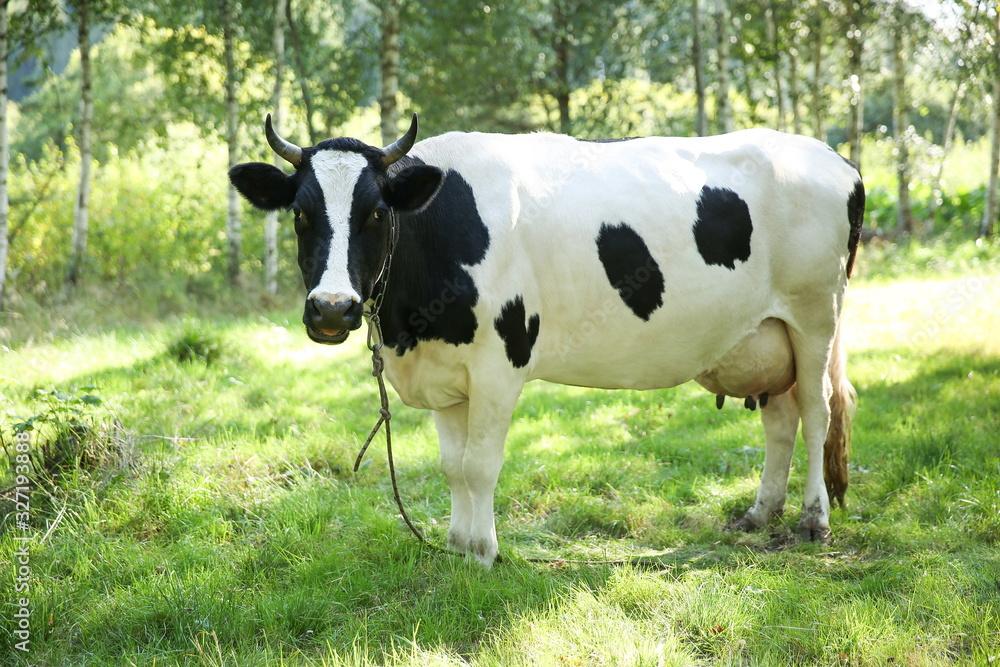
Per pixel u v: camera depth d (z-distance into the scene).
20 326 9.88
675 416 7.07
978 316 10.20
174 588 3.72
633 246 4.12
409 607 3.75
